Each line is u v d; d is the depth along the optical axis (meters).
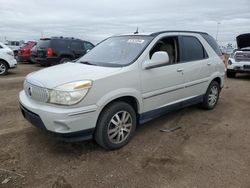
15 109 6.23
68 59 14.97
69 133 3.61
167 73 4.80
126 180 3.39
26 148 4.17
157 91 4.65
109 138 4.04
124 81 4.07
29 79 4.11
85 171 3.57
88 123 3.72
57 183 3.30
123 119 4.19
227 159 3.96
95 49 5.29
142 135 4.78
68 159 3.87
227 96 8.19
